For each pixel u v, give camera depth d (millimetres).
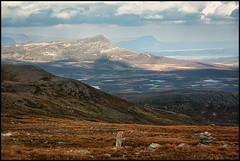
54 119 78562
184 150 29797
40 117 80250
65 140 37094
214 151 29062
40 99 110812
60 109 105875
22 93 123312
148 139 39125
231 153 28109
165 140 38219
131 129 63031
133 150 30500
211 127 73188
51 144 34031
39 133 46781
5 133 40906
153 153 28406
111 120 124125
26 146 31641
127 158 25578
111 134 49938
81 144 34969
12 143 32094
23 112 83438
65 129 54844
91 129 56812
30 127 53875
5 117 66188
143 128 66062
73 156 25188
